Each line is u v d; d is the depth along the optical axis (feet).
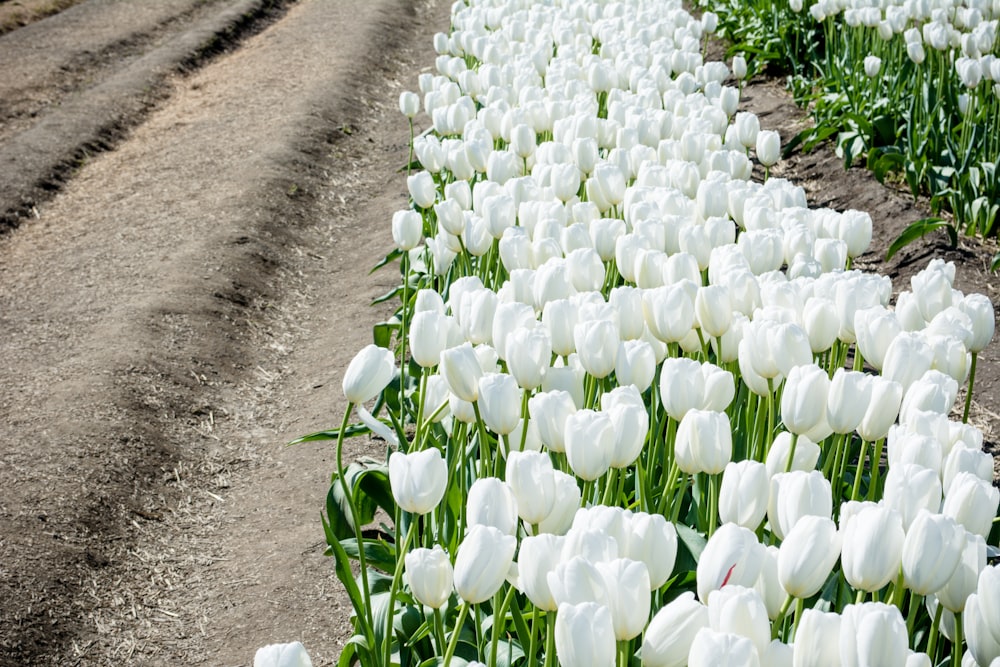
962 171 24.49
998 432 17.81
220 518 16.99
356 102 41.70
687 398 7.98
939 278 9.89
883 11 30.53
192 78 46.47
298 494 17.33
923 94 26.37
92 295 24.54
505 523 6.61
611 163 15.97
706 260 11.73
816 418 7.49
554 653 7.02
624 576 5.38
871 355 8.80
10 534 15.21
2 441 17.78
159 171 33.73
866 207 26.89
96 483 16.84
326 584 14.92
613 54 25.64
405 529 10.96
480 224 13.19
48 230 29.78
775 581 6.18
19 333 22.72
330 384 21.03
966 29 27.32
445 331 9.12
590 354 8.49
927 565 5.71
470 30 28.89
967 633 5.65
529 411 8.40
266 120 38.22
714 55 44.34
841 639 5.19
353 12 58.49
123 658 13.74
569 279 11.03
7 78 43.68
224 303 24.16
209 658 13.70
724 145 18.52
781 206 14.49
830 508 6.32
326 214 31.14
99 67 47.37
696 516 9.80
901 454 7.22
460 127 19.49
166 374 20.62
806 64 39.11
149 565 15.61
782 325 8.25
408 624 9.23
